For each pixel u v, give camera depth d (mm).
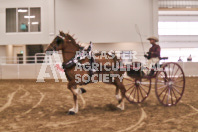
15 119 7672
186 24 33906
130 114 8195
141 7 23953
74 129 6473
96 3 24016
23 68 22125
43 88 15352
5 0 24828
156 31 23859
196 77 21422
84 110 8891
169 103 10055
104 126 6738
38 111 8852
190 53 34219
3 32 25016
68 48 8180
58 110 9000
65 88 15289
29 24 24844
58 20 24297
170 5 26953
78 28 24219
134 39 24062
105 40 24188
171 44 33875
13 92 13789
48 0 24359
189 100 10812
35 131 6352
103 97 11750
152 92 13180
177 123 7008
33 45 27359
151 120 7371
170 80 9641
